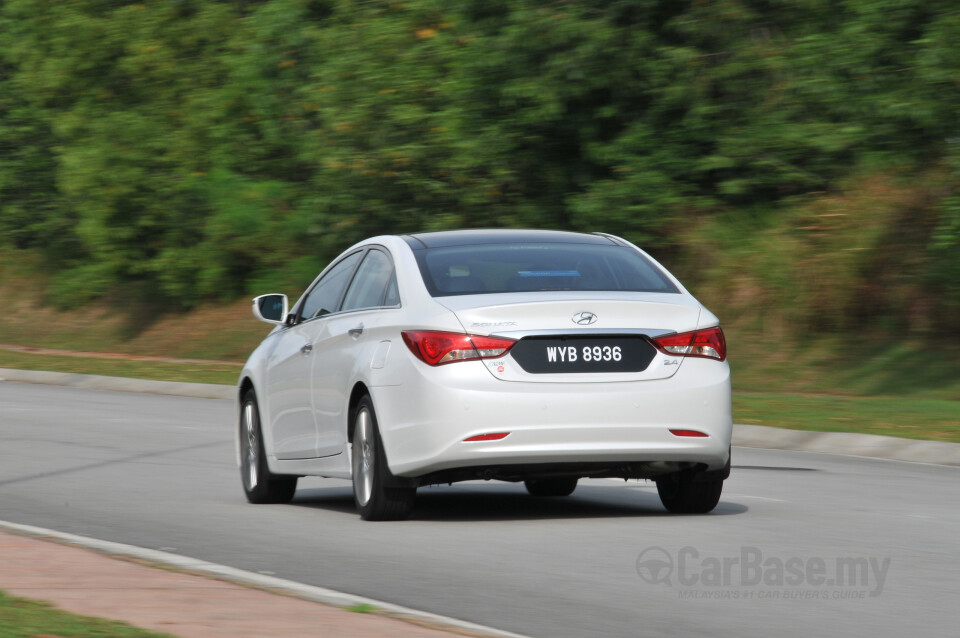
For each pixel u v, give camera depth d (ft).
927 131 236.84
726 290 279.90
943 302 253.85
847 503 115.44
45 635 58.80
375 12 323.37
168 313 409.90
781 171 284.82
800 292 269.64
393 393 97.30
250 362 123.85
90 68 402.31
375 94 310.04
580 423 94.43
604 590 75.31
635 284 102.17
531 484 125.18
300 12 356.79
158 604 66.64
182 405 236.84
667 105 280.31
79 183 398.62
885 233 266.16
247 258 397.39
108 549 87.25
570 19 271.28
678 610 69.97
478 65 287.89
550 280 100.94
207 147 395.14
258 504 119.24
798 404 210.18
